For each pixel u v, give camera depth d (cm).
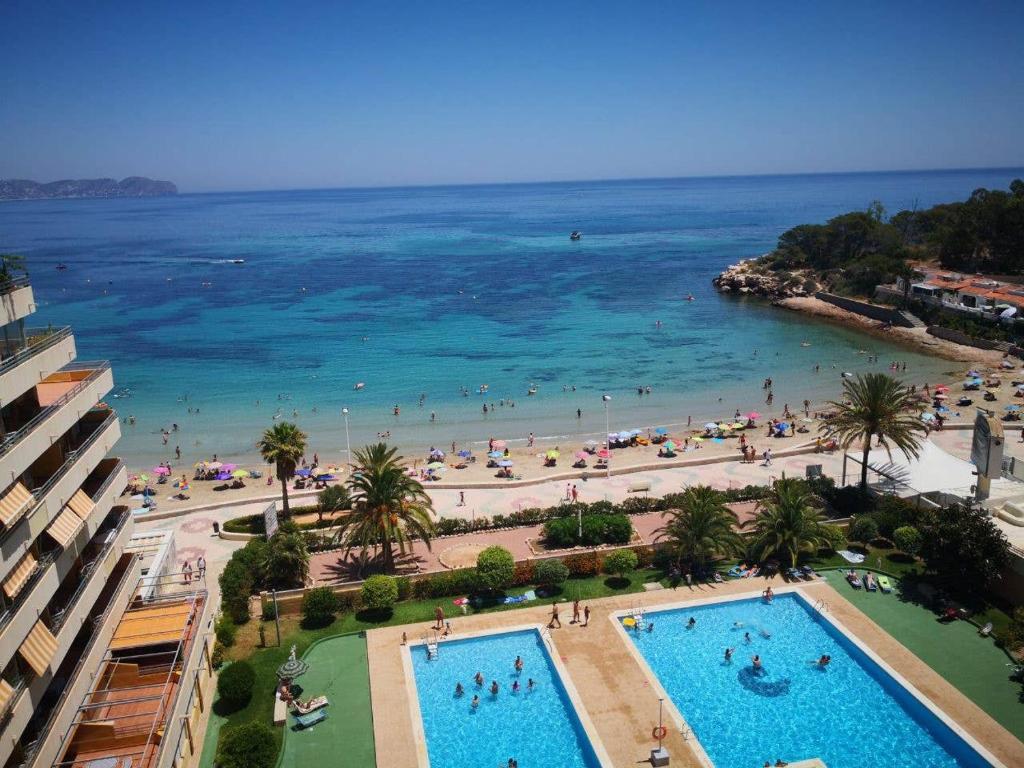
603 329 14525
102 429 3619
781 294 16775
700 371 11619
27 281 3122
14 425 3222
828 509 6156
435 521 6272
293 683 4138
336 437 9150
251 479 7862
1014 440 7594
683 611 4812
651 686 4016
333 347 13412
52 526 3056
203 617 4038
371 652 4403
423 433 9250
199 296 19000
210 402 10512
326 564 5591
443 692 4094
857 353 12456
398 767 3481
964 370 11225
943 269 16388
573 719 3850
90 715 3312
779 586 5006
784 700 3969
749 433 8762
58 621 3041
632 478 7262
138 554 4200
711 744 3647
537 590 5084
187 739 3534
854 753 3588
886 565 5244
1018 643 4203
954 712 3719
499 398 10500
